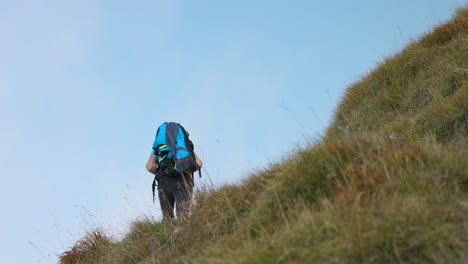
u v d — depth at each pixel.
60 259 10.61
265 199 7.51
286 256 6.15
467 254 5.75
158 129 10.37
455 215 6.21
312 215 6.48
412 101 12.76
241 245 6.93
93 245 10.60
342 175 7.21
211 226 8.14
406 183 6.61
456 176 6.86
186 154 9.86
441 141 10.13
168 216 9.75
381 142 7.61
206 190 9.12
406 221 5.94
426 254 5.75
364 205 6.44
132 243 9.55
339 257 5.84
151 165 10.13
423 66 13.99
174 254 8.51
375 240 5.84
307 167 7.46
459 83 11.61
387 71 14.72
